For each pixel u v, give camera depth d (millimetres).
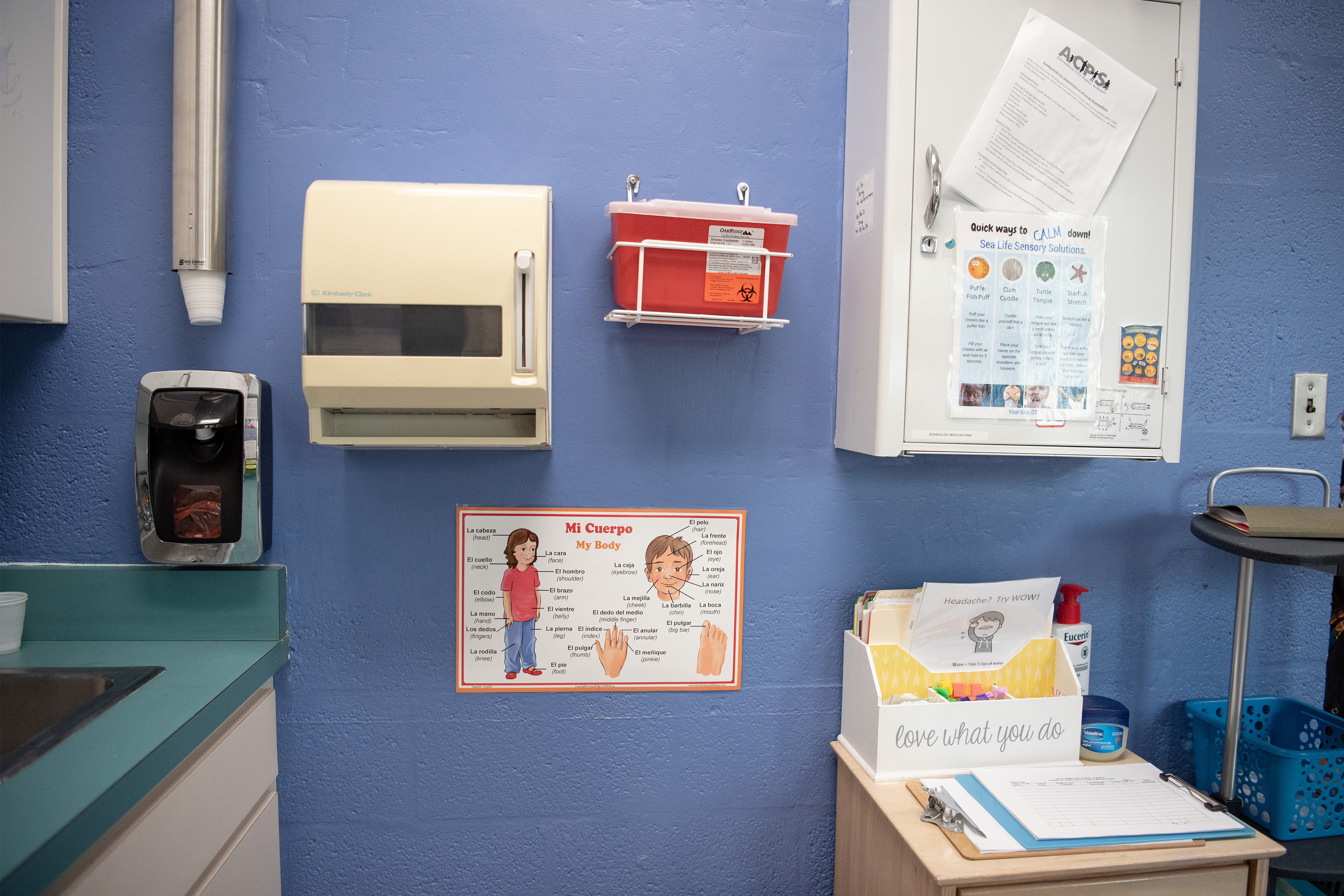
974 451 1057
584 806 1222
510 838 1214
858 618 1193
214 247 1074
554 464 1189
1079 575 1307
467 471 1179
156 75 1117
